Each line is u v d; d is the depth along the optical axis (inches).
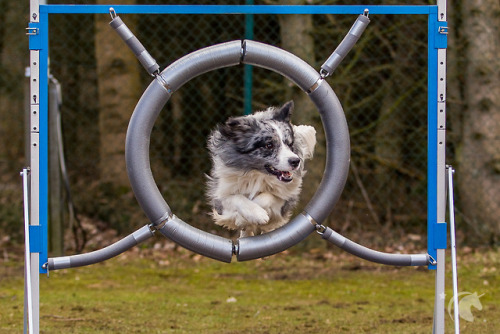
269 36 389.7
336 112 196.5
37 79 194.2
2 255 353.4
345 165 196.2
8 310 260.1
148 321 248.1
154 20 425.4
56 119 338.0
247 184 206.2
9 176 490.9
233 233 397.7
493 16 364.5
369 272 331.0
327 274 326.6
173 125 451.8
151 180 191.3
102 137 430.0
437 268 201.5
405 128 423.8
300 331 235.6
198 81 430.0
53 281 312.2
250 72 348.8
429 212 203.3
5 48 497.7
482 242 363.9
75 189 439.5
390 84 418.3
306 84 196.7
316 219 194.7
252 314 259.0
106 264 346.9
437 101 202.8
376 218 400.5
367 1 382.9
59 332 230.7
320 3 380.8
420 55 411.8
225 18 405.7
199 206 421.1
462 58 381.4
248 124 201.0
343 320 250.2
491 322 247.6
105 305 270.8
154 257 360.5
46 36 195.3
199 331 235.3
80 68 482.3
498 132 368.8
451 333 235.1
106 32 424.8
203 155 437.1
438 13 201.9
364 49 418.0
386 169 427.8
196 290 299.0
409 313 260.7
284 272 330.3
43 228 193.0
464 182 373.1
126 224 406.0
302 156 211.9
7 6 487.8
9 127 514.3
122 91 425.7
